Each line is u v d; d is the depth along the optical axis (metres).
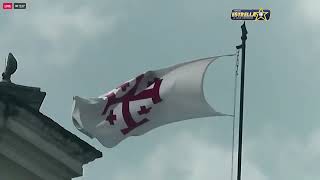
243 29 94.00
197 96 93.25
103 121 91.94
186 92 93.50
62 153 74.12
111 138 92.94
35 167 73.12
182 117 94.31
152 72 93.31
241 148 91.62
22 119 71.62
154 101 93.38
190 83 93.38
